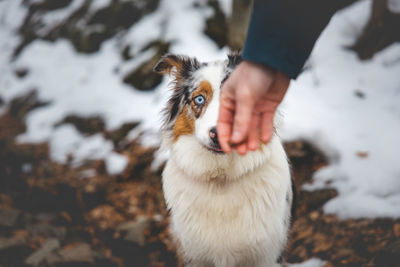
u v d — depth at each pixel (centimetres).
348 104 280
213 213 157
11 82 426
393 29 304
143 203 267
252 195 156
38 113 378
